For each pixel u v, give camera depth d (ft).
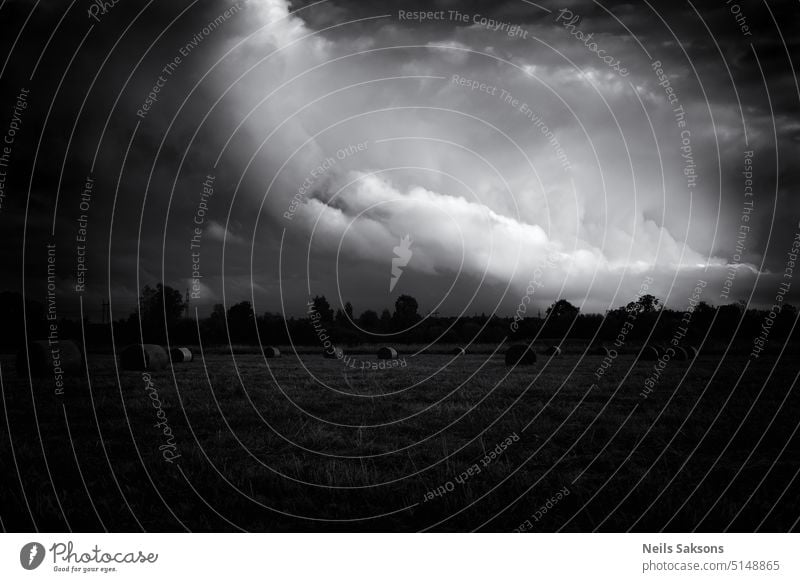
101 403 44.19
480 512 21.84
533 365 90.84
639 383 59.82
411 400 47.88
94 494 23.26
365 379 66.59
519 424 36.63
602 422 37.14
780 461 27.76
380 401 47.24
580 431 34.55
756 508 21.98
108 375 69.87
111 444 30.78
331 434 33.91
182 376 69.26
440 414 40.63
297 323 177.37
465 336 183.01
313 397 49.85
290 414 40.81
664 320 163.02
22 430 34.12
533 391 53.42
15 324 138.00
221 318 176.14
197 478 25.05
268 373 75.36
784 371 74.02
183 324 170.50
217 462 27.40
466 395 50.70
